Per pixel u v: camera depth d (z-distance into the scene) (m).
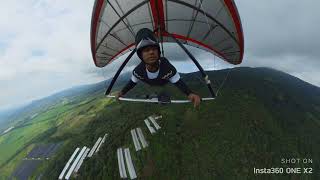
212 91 8.39
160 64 6.12
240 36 10.42
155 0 9.73
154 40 5.53
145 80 6.59
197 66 8.20
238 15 9.72
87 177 116.81
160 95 7.84
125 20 10.43
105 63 12.96
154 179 110.25
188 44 12.10
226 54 11.95
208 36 11.27
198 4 9.84
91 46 11.32
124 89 7.28
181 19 10.65
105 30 10.70
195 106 5.96
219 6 9.70
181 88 6.18
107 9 9.78
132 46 12.34
